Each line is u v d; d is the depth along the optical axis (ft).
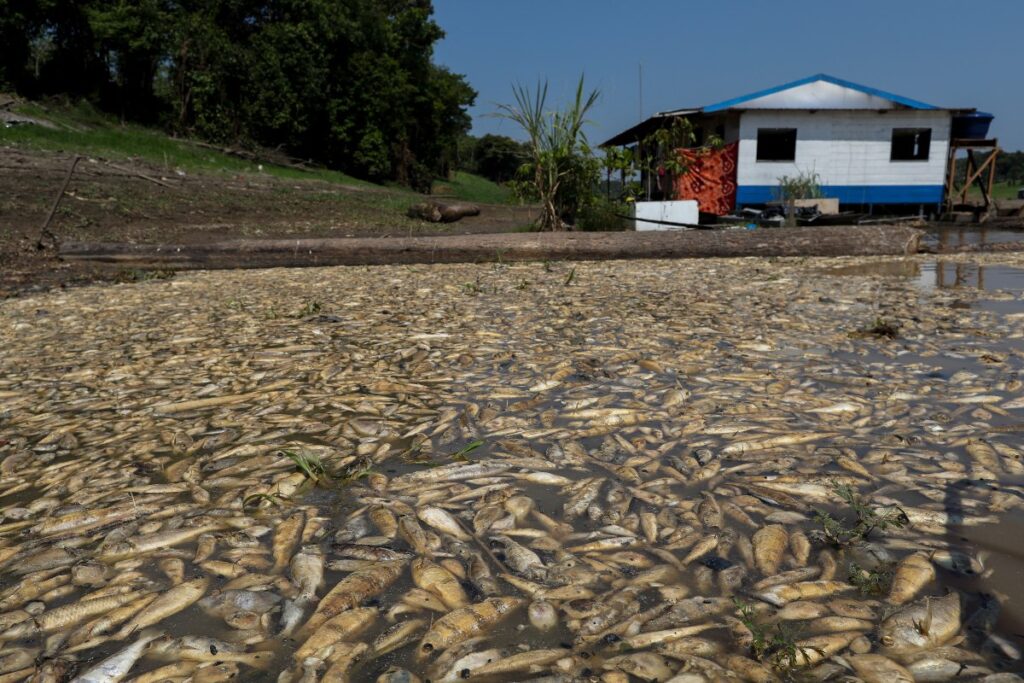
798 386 9.77
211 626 4.89
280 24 117.19
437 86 153.38
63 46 98.02
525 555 5.62
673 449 7.68
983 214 57.21
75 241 31.14
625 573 5.35
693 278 22.50
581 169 36.47
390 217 55.47
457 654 4.48
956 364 10.62
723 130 60.39
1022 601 4.76
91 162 55.21
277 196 58.95
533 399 9.59
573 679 4.20
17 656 4.66
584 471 7.20
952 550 5.42
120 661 4.55
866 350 11.71
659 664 4.31
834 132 57.52
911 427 8.02
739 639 4.53
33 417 9.70
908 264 26.02
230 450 8.14
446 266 28.37
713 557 5.51
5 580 5.62
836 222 49.16
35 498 7.09
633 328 13.96
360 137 126.11
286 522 6.33
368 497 6.77
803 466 7.06
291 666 4.43
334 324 15.49
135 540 6.11
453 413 9.12
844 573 5.22
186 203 48.47
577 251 29.63
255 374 11.48
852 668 4.21
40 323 16.87
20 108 75.77
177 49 98.73
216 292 21.67
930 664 4.21
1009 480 6.56
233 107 105.09
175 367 12.14
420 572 5.42
